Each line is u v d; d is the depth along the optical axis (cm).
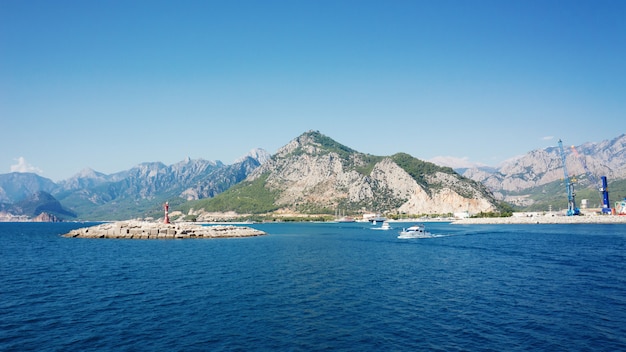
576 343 3722
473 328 4150
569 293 5706
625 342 3744
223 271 7919
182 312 4769
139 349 3612
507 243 13938
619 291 5812
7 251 12544
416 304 5116
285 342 3775
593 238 15575
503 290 5944
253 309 4903
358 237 18975
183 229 19462
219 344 3728
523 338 3853
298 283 6569
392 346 3662
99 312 4788
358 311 4797
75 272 7900
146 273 7706
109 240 17700
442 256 10338
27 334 4025
